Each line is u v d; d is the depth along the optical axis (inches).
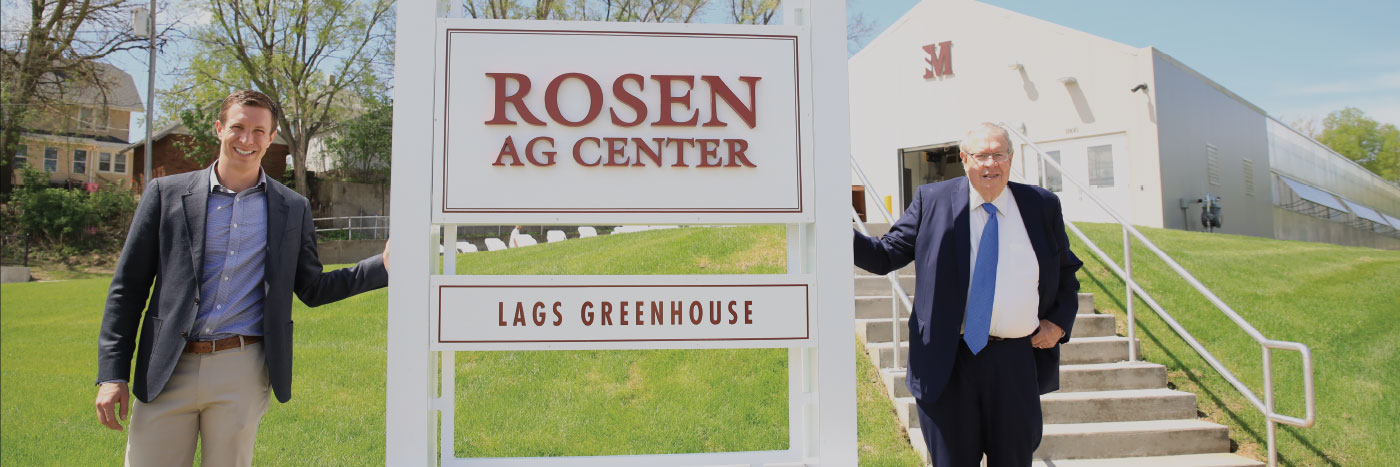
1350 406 173.9
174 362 84.4
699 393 183.6
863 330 195.3
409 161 88.9
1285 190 646.5
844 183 93.3
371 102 1007.6
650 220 91.0
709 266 265.9
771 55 94.6
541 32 92.5
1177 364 189.3
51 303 357.1
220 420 87.0
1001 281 97.0
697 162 92.3
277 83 950.4
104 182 1010.7
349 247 804.0
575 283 89.6
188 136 997.8
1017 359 97.5
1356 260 287.3
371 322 256.4
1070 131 501.0
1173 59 491.5
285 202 94.7
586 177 91.0
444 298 88.6
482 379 193.9
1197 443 156.3
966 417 97.4
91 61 837.8
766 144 93.4
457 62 91.0
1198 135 513.3
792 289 92.1
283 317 91.4
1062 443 152.2
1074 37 502.3
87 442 173.2
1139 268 245.1
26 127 823.7
